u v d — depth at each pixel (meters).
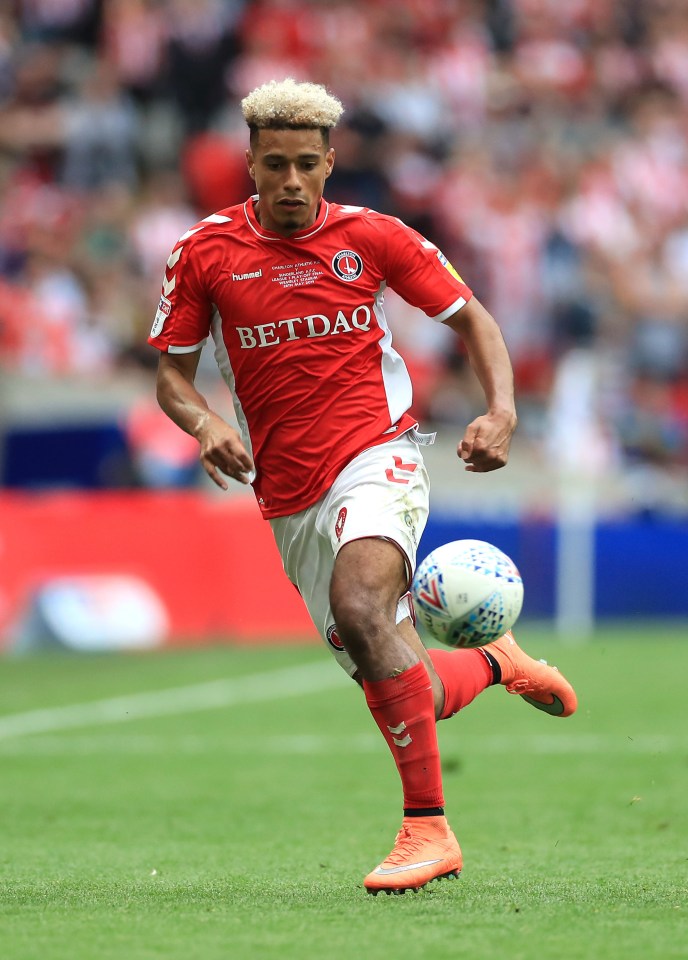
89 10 70.25
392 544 15.31
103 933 12.74
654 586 54.19
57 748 28.94
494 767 26.20
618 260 72.44
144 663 43.56
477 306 16.36
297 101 15.30
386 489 15.64
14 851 18.69
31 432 53.78
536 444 64.62
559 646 47.19
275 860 17.86
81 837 19.86
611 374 66.44
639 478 62.94
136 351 61.09
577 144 76.00
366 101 67.50
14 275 60.81
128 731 31.23
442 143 71.19
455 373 65.50
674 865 17.14
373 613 15.03
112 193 65.19
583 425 62.50
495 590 15.76
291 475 16.12
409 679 15.05
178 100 68.56
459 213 68.75
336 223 16.02
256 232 15.99
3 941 12.38
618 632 52.19
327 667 42.72
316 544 16.16
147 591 47.66
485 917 13.40
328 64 68.81
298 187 15.39
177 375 16.39
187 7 68.88
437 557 15.99
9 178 65.31
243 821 21.16
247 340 16.03
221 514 49.06
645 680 38.84
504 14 78.31
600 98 78.75
